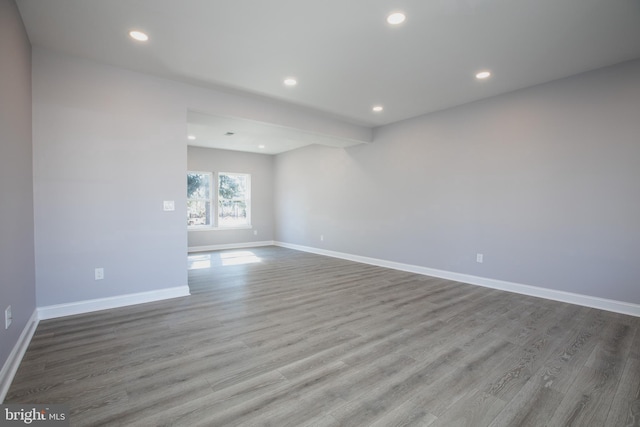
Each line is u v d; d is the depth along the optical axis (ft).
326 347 7.99
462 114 14.82
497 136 13.58
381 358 7.43
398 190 17.80
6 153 6.61
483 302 11.75
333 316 10.23
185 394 5.95
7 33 6.71
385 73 11.37
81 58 10.20
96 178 10.53
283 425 5.12
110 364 7.06
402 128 17.51
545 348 7.95
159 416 5.31
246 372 6.77
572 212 11.59
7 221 6.62
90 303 10.50
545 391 6.13
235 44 9.36
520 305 11.39
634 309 10.31
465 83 12.26
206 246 25.07
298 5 7.52
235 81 12.08
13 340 6.92
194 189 24.71
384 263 18.62
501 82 12.15
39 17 7.98
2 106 6.37
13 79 7.20
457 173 15.06
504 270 13.48
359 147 20.11
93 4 7.45
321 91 13.16
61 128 9.91
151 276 11.69
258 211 27.63
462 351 7.79
